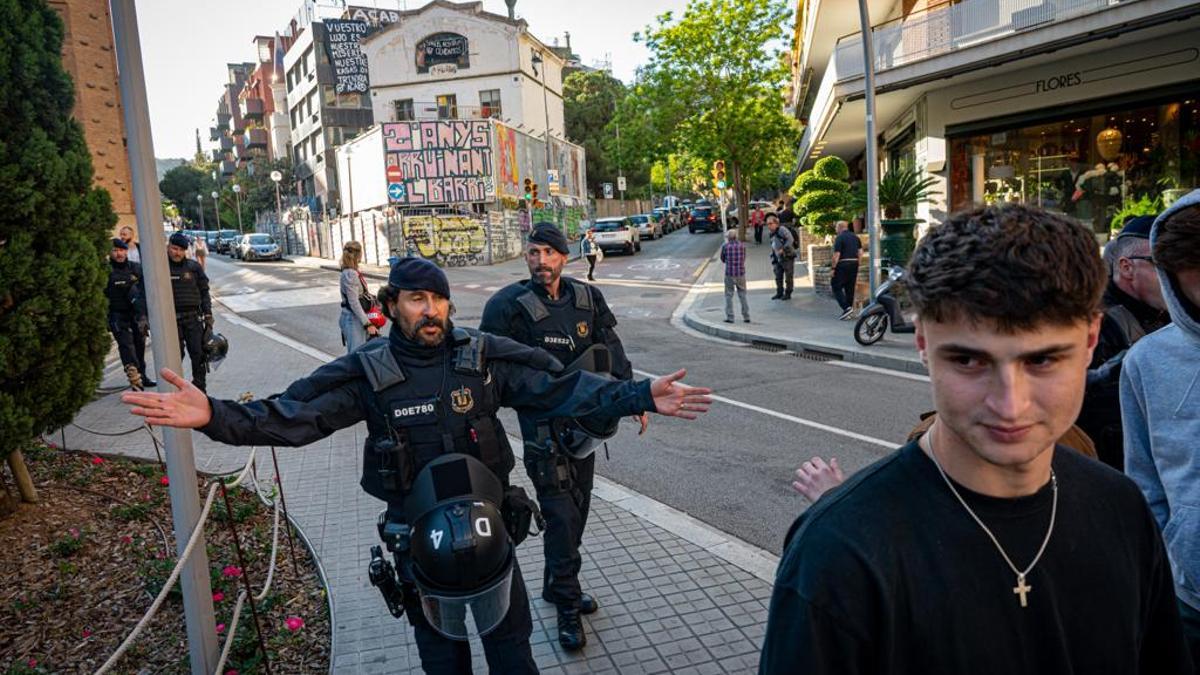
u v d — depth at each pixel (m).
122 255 9.78
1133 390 2.08
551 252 3.99
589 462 4.04
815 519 1.30
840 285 14.12
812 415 7.98
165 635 3.91
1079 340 1.16
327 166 49.69
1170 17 13.22
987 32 15.70
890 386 9.32
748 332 13.19
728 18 34.12
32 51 4.46
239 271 34.97
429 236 32.81
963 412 1.19
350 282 9.20
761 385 9.54
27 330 4.42
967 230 1.20
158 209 2.98
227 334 15.70
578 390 2.88
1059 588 1.25
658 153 37.94
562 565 3.72
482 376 2.87
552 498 3.71
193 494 3.07
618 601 4.16
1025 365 1.16
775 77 34.88
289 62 55.88
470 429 2.82
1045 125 17.12
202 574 3.15
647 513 5.35
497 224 34.22
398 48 42.97
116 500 5.62
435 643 2.82
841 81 18.16
